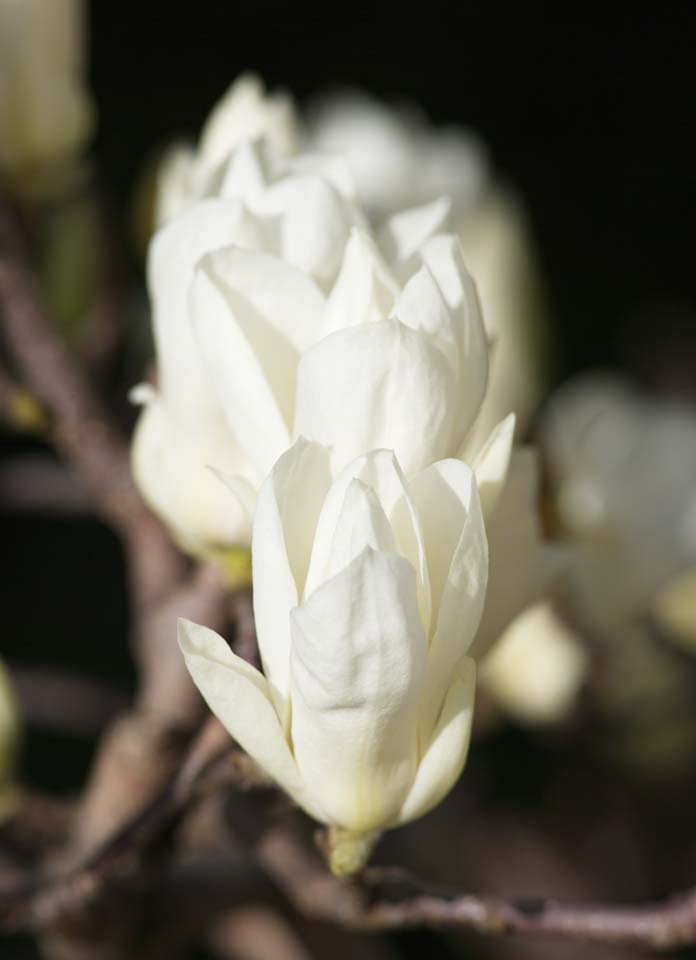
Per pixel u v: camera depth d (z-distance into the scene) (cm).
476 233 101
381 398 74
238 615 84
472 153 120
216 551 82
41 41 97
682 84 262
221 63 250
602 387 135
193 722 92
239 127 90
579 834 137
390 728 74
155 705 92
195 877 96
